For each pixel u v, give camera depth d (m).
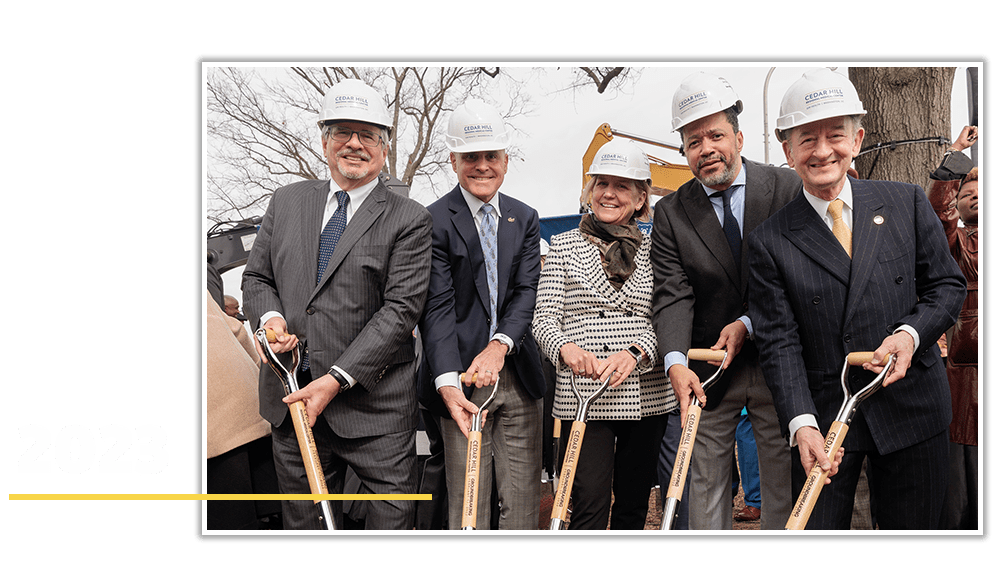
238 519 2.21
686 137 2.14
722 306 2.12
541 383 2.22
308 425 1.87
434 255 2.14
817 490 1.70
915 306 1.82
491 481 2.22
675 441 2.43
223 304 2.62
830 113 1.80
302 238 2.04
